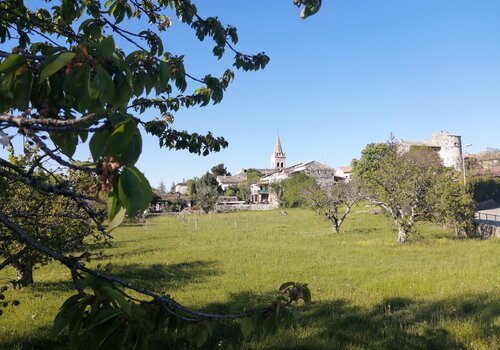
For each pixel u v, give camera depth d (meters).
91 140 1.35
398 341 6.73
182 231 31.80
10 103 1.43
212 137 4.98
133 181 1.20
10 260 3.48
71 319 1.53
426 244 20.09
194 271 14.23
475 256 15.91
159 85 1.83
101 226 2.40
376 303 9.41
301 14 2.66
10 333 7.51
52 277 13.30
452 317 7.96
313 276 12.91
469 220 23.02
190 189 85.06
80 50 1.40
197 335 2.03
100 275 1.77
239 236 26.91
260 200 87.44
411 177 22.14
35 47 2.89
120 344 1.49
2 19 2.97
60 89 1.50
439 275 12.19
